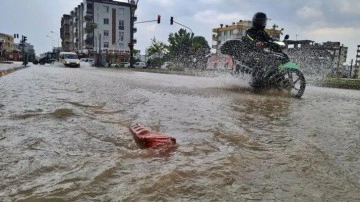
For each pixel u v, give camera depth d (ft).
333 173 7.21
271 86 28.09
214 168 7.19
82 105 15.90
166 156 7.98
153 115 13.89
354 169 7.54
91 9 264.93
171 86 31.65
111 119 12.61
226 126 11.82
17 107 14.39
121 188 5.90
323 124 13.48
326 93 35.81
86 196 5.54
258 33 29.84
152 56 183.83
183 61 106.73
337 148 9.41
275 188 6.27
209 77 55.52
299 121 14.08
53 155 7.76
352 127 12.92
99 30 269.03
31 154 7.77
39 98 17.97
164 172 6.73
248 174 6.97
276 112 16.57
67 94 20.53
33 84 28.27
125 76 53.06
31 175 6.44
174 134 10.44
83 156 7.77
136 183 6.15
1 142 8.71
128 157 7.83
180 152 8.36
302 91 26.05
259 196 5.88
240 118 14.12
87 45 267.59
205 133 10.64
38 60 166.09
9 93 20.20
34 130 10.19
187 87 30.66
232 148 8.93
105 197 5.53
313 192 6.14
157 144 8.91
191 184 6.24
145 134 9.77
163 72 86.02
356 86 54.70
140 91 24.82
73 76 45.44
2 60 153.07
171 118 13.32
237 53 30.73
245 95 24.89
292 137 10.71
